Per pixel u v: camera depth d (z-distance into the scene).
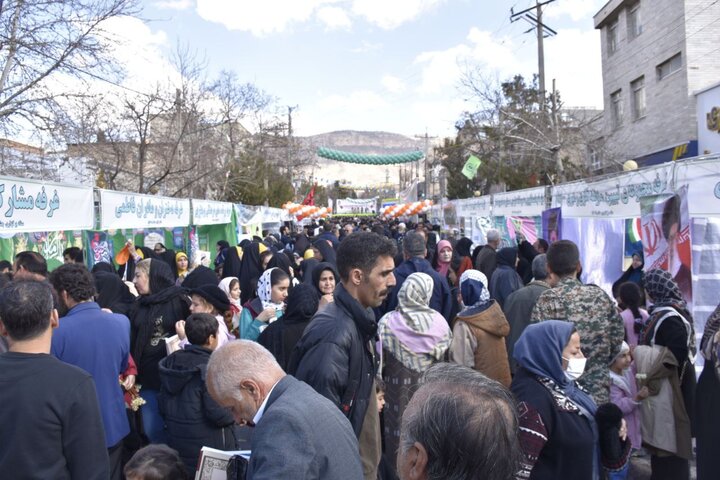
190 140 20.94
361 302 2.88
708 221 5.18
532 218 10.70
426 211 34.53
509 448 1.32
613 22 23.58
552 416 2.73
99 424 2.56
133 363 4.32
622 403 4.45
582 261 8.08
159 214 9.46
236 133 28.78
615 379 4.50
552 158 20.03
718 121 16.39
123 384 4.23
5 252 7.13
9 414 2.35
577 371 2.95
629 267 6.93
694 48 17.84
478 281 6.40
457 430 1.28
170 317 4.62
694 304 5.21
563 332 2.83
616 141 22.42
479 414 1.31
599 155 21.91
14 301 2.46
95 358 3.62
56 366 2.51
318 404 1.99
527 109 23.69
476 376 1.45
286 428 1.85
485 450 1.27
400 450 1.41
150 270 5.11
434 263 9.45
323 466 1.86
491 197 14.25
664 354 4.17
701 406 3.46
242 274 9.00
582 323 3.85
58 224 6.27
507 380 4.12
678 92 18.47
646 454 5.36
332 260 9.21
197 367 3.54
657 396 4.24
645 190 6.10
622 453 2.92
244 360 2.11
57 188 6.26
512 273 6.79
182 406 3.53
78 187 6.74
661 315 4.32
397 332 3.83
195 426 3.51
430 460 1.31
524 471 2.54
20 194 5.52
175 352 3.73
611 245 7.51
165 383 3.59
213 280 5.83
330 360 2.60
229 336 4.93
